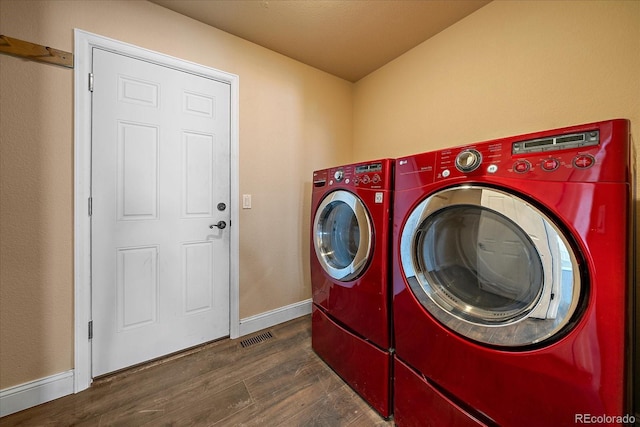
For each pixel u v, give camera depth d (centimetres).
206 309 180
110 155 146
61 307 132
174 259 168
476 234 94
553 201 71
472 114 166
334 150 248
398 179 112
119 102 148
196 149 175
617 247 63
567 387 69
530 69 140
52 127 129
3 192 120
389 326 119
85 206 138
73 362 135
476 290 96
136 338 155
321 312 163
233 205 188
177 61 164
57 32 130
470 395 89
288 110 216
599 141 65
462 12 164
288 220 219
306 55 213
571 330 68
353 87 262
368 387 127
